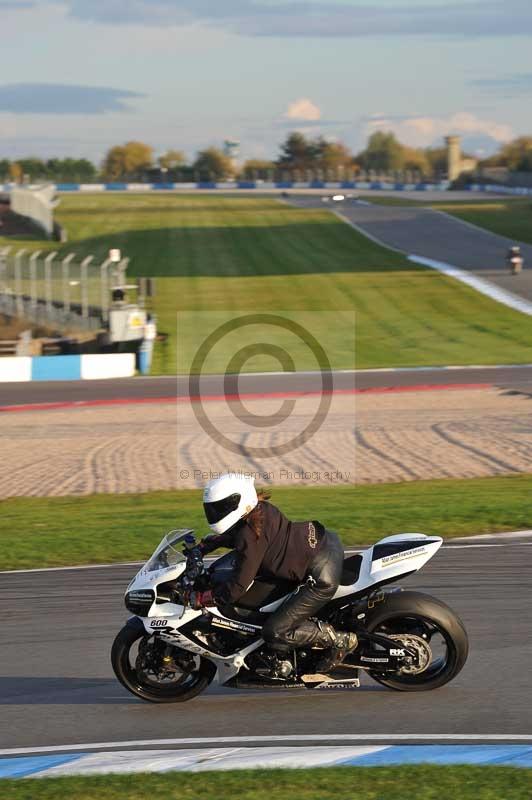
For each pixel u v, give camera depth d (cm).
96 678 2755
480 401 8838
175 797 1941
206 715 2494
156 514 4962
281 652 2522
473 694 2548
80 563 4012
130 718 2481
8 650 2981
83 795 1964
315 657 2561
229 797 1931
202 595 2509
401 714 2444
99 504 5366
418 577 3631
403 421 7900
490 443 6975
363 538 4291
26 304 14725
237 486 2459
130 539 4378
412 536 2658
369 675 2642
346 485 5756
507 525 4459
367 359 11931
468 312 15262
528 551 3969
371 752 2188
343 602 2547
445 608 2573
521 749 2181
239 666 2538
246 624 2531
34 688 2688
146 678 2606
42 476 6231
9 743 2334
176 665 2578
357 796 1916
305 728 2381
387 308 15788
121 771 2109
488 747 2198
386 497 5281
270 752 2208
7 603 3456
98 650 2967
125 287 12462
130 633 2572
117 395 9756
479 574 3647
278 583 2553
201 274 19912
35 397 9750
